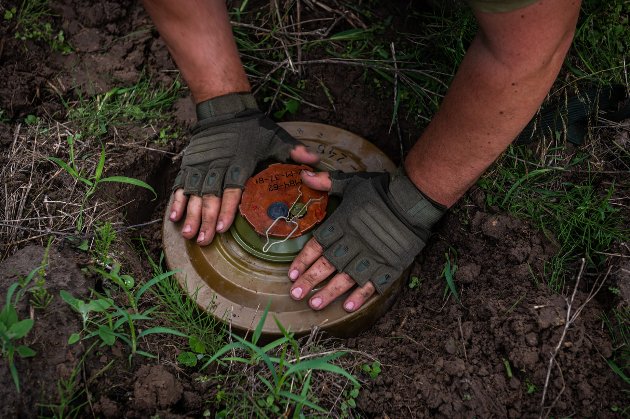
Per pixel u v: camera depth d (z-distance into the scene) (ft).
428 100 3.59
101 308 2.69
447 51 3.57
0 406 2.50
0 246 2.99
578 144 3.34
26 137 3.29
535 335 2.85
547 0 2.16
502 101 2.47
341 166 3.39
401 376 2.87
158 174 3.48
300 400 2.62
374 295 3.05
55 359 2.63
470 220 3.23
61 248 2.99
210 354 2.93
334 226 3.03
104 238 3.00
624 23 3.49
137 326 2.89
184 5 2.94
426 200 2.98
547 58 2.34
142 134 3.44
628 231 3.06
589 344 2.83
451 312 3.06
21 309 2.69
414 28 3.75
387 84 3.67
